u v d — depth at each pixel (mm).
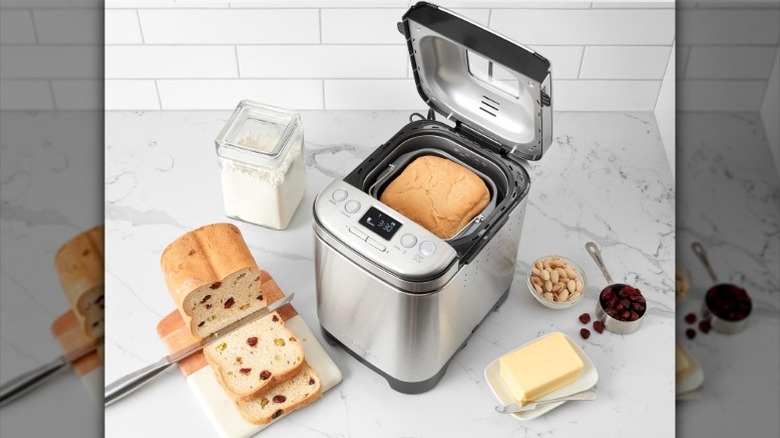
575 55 1795
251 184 1581
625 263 1662
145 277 1616
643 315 1535
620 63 1811
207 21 1712
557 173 1812
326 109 1914
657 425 1427
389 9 1690
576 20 1720
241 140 1562
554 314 1585
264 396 1407
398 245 1216
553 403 1418
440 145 1477
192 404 1438
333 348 1540
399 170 1443
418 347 1332
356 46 1767
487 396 1462
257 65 1809
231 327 1473
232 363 1420
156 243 1669
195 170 1803
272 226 1682
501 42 1225
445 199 1360
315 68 1816
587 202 1761
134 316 1558
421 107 1904
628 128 1906
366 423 1422
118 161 1809
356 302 1319
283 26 1724
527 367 1400
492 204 1390
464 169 1410
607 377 1488
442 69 1426
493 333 1555
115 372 1479
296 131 1586
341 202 1272
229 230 1486
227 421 1386
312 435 1403
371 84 1854
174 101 1892
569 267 1586
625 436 1411
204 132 1872
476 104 1439
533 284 1573
